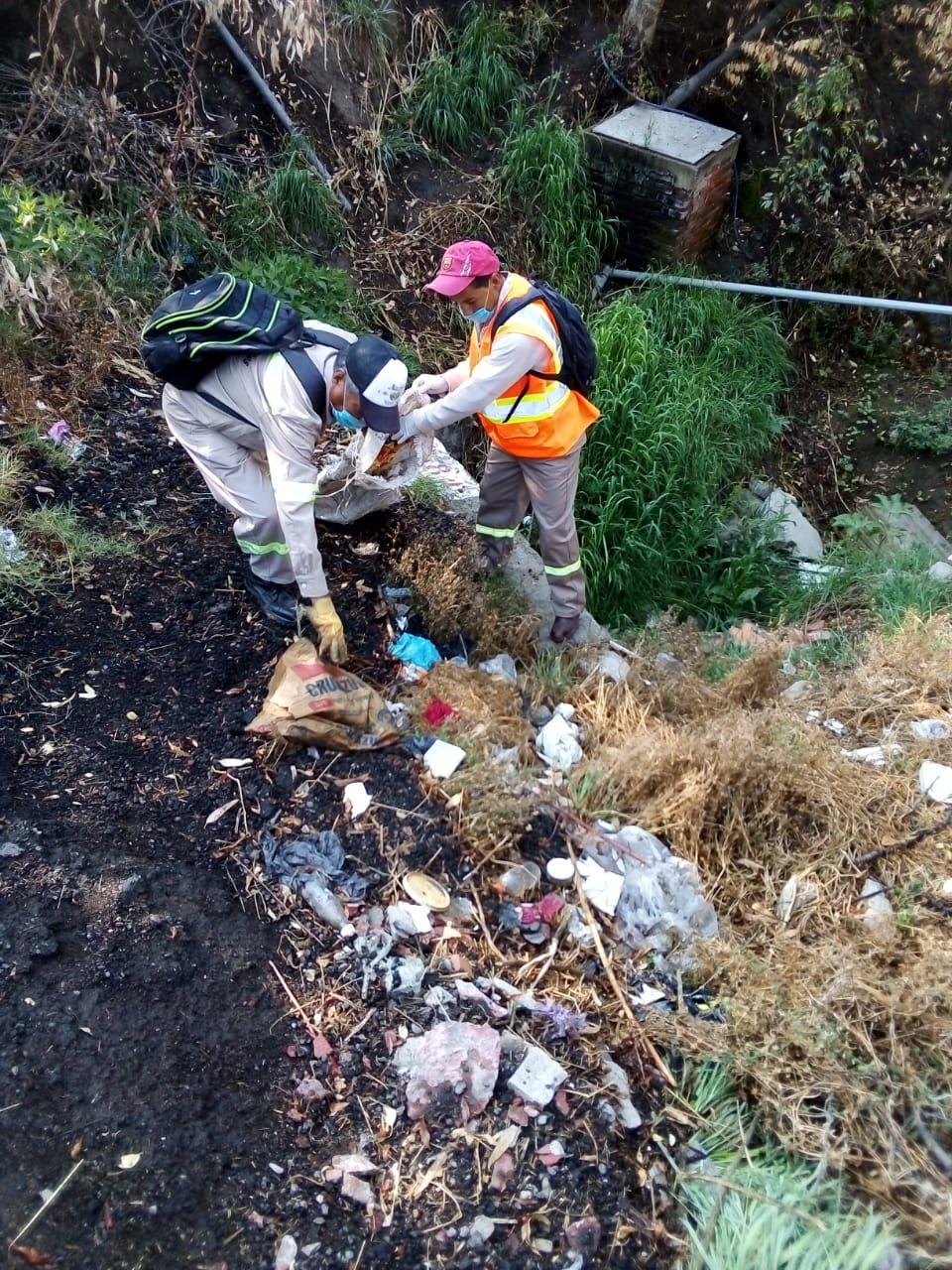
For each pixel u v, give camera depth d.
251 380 3.04
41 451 4.34
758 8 7.80
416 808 3.30
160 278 5.60
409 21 7.30
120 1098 2.48
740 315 7.29
